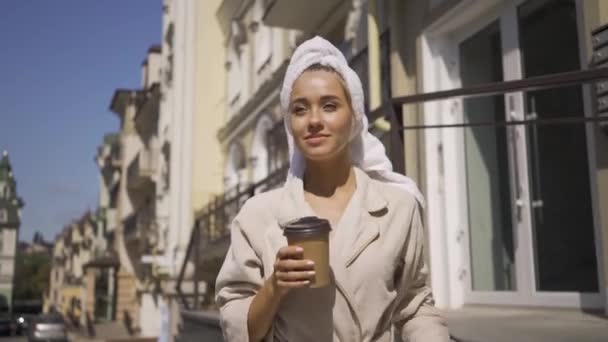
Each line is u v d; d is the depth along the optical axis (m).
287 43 12.53
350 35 9.16
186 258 9.48
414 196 1.96
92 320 31.55
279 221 1.74
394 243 1.71
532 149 4.87
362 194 1.76
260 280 1.72
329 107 1.79
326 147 1.76
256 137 14.05
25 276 82.19
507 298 4.98
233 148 16.17
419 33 6.07
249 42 15.51
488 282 5.32
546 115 4.73
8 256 70.19
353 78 1.83
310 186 1.88
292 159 1.90
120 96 30.94
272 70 13.29
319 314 1.63
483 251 5.39
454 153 5.79
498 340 2.89
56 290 63.28
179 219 17.03
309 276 1.46
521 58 5.09
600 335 3.00
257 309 1.58
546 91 4.73
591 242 4.15
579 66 4.36
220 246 12.45
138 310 24.34
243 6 15.80
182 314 7.35
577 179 4.33
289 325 1.66
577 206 4.31
